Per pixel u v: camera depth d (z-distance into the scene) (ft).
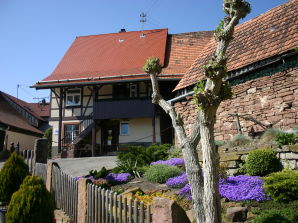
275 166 23.99
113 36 93.97
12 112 97.86
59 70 82.94
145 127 75.31
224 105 37.58
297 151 23.09
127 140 75.61
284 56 30.94
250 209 18.80
